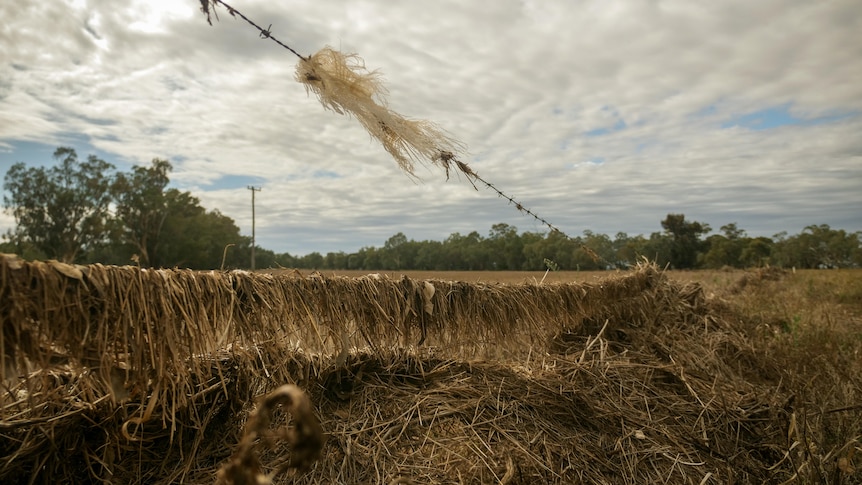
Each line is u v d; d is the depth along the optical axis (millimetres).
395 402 3162
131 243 54188
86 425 2326
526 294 4266
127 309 2053
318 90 2912
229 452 2578
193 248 54750
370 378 3361
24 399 2248
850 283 14609
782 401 4094
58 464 2209
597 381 3910
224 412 2736
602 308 5359
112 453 2309
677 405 3893
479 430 3016
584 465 2986
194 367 2322
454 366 3725
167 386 2328
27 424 2143
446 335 3656
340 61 2996
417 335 3533
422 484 2562
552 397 3508
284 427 2689
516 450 2908
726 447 3477
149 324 2104
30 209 51031
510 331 4051
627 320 5633
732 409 3916
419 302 3447
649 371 4355
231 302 2471
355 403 3107
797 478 3012
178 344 2232
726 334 5730
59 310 1878
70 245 52281
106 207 53844
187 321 2229
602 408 3586
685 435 3514
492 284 4078
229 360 2881
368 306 3154
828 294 12656
